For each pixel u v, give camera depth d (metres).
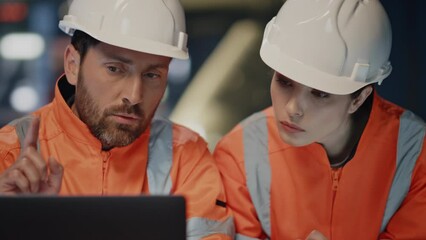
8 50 4.63
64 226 1.18
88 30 1.74
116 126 1.75
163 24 1.76
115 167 1.85
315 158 1.94
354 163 1.95
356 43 1.77
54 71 4.62
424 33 3.30
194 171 1.92
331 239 1.95
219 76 3.65
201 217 1.84
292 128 1.79
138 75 1.73
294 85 1.76
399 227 1.96
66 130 1.84
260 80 3.58
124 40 1.72
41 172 1.62
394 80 3.33
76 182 1.83
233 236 1.90
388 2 3.33
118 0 1.77
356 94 1.83
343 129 1.92
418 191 1.94
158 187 1.87
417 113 3.31
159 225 1.19
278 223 1.96
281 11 1.84
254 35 3.73
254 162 1.98
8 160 1.80
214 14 3.87
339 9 1.77
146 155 1.89
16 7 4.66
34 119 1.65
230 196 1.96
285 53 1.77
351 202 1.95
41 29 4.64
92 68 1.74
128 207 1.19
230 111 3.51
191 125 3.48
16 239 1.17
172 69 3.81
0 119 4.53
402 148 1.95
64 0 4.62
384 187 1.95
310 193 1.95
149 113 1.78
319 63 1.75
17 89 4.59
